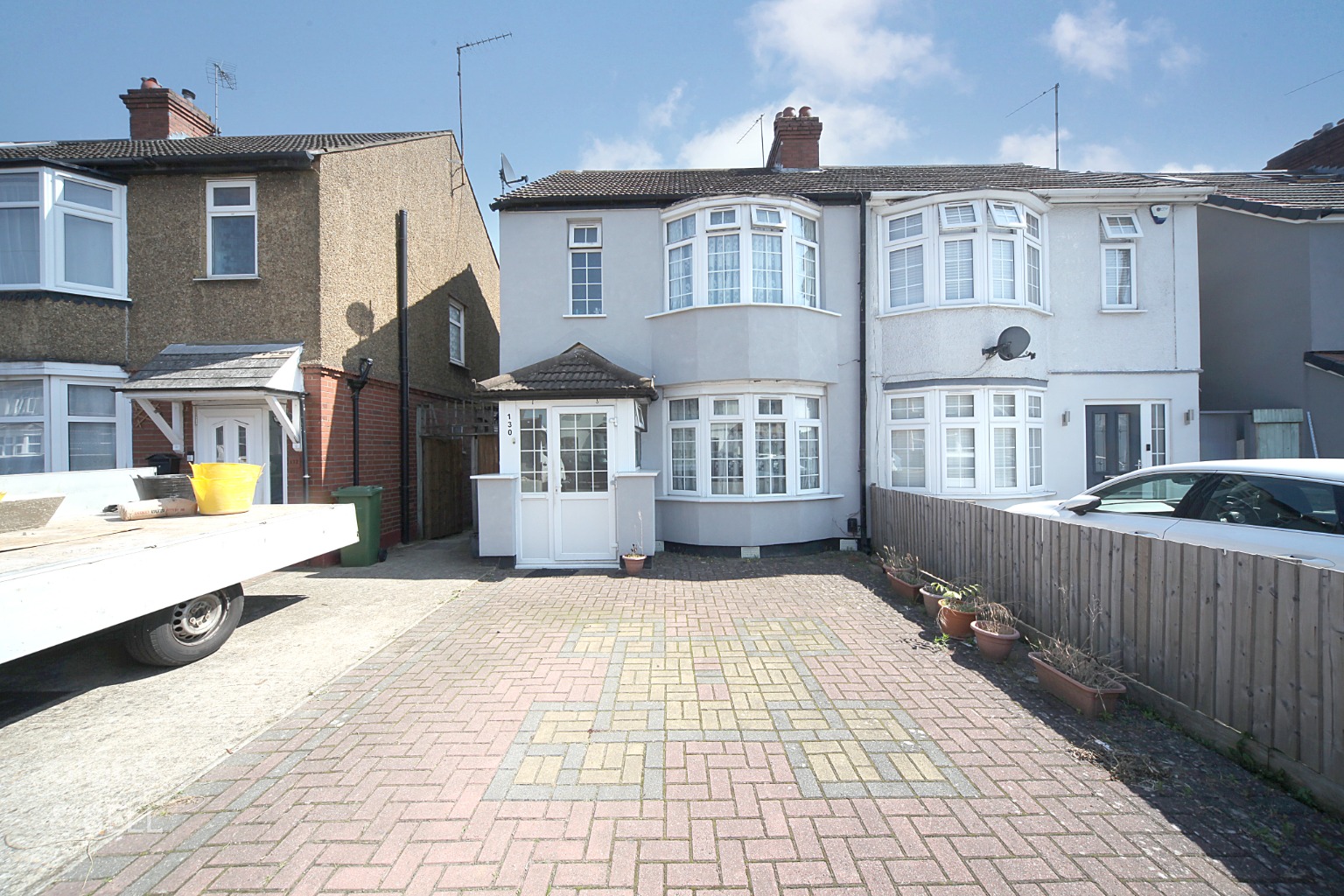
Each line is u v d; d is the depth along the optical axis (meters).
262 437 8.40
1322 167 13.28
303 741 3.47
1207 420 9.82
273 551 5.24
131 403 8.60
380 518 8.67
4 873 2.40
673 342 9.30
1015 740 3.41
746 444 9.04
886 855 2.48
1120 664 4.07
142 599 3.95
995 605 4.91
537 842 2.58
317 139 11.56
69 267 8.34
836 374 9.59
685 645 5.02
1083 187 9.55
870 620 5.68
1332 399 9.38
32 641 3.26
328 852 2.52
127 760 3.28
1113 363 9.64
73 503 5.86
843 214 9.73
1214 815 2.73
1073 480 9.52
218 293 8.62
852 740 3.42
